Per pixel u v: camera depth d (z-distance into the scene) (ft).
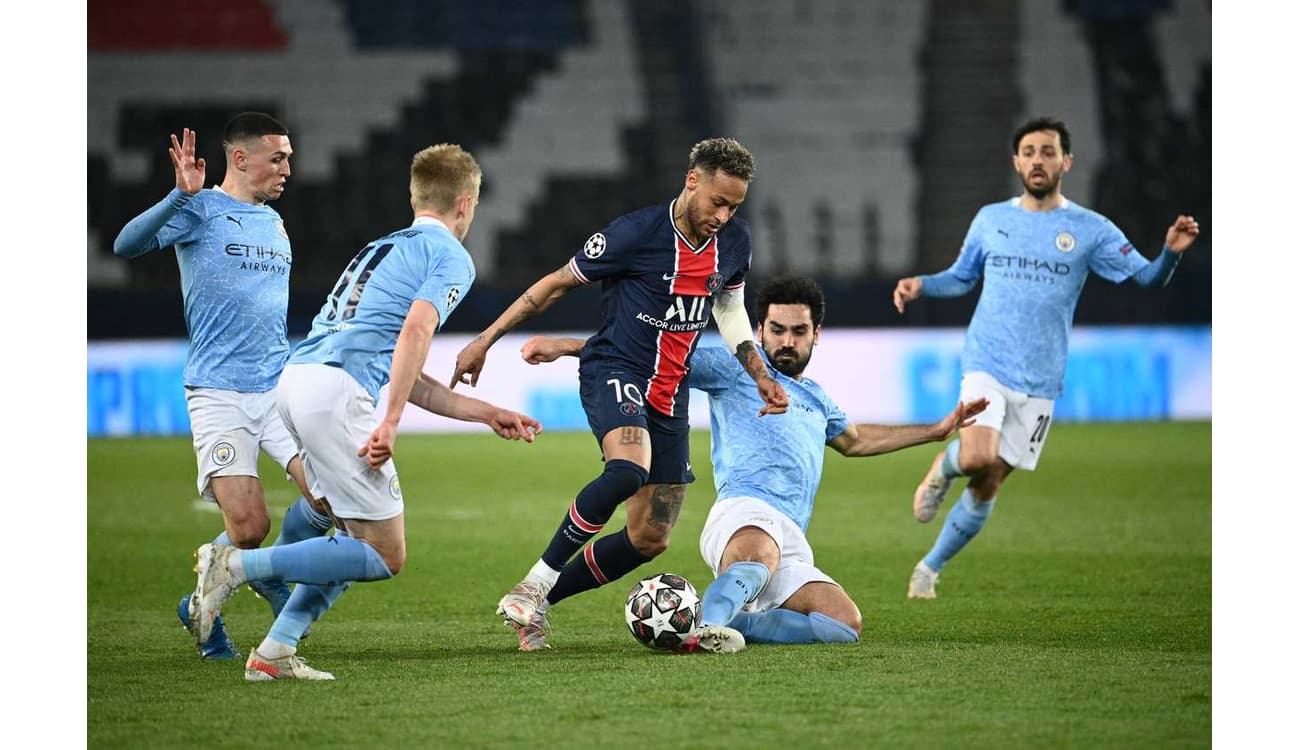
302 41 274.57
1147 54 275.18
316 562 55.93
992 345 91.91
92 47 268.21
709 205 63.98
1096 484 149.89
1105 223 92.68
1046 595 87.20
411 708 52.60
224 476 69.21
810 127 274.16
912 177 270.26
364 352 58.08
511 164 270.67
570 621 78.07
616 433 64.85
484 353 68.69
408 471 168.55
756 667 60.03
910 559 104.42
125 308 217.15
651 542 68.74
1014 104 273.13
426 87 274.98
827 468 175.83
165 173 260.62
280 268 72.02
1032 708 52.34
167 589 91.35
